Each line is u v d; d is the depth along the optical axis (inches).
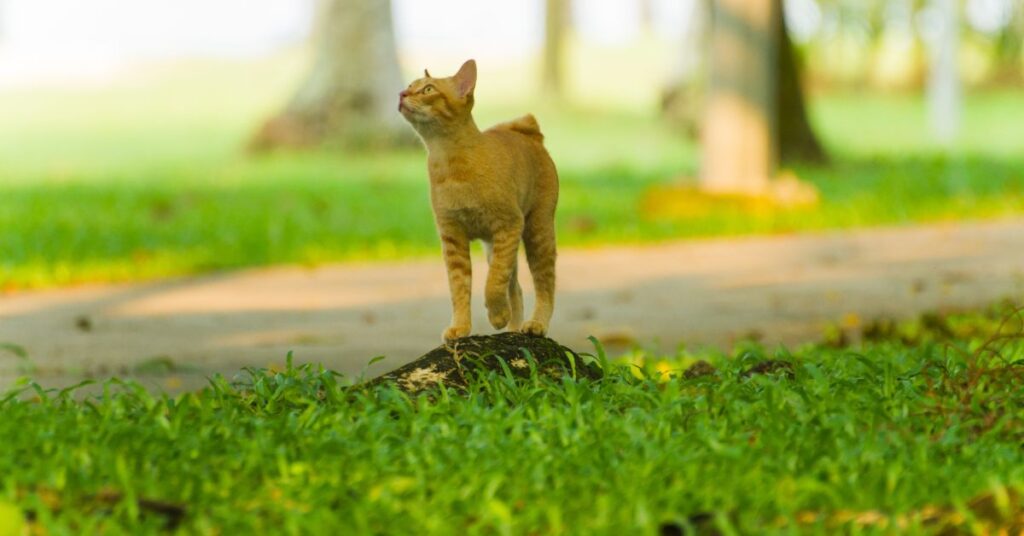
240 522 204.2
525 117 335.0
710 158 867.4
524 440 241.4
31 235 729.0
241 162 1246.3
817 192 885.8
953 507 209.6
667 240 747.4
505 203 313.3
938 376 295.3
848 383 282.2
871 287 557.3
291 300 549.0
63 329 477.7
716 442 229.8
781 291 553.0
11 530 197.6
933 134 1502.2
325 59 1294.3
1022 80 1879.9
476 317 488.7
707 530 201.9
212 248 701.9
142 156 1336.1
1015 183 973.8
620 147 1390.3
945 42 1494.8
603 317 492.7
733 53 855.7
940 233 756.0
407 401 271.0
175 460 233.0
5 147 1446.9
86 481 219.6
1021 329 309.4
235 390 320.2
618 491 212.4
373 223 805.9
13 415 258.5
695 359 377.7
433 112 307.3
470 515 207.3
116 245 703.7
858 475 220.8
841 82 1879.9
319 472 225.9
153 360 390.3
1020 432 251.1
